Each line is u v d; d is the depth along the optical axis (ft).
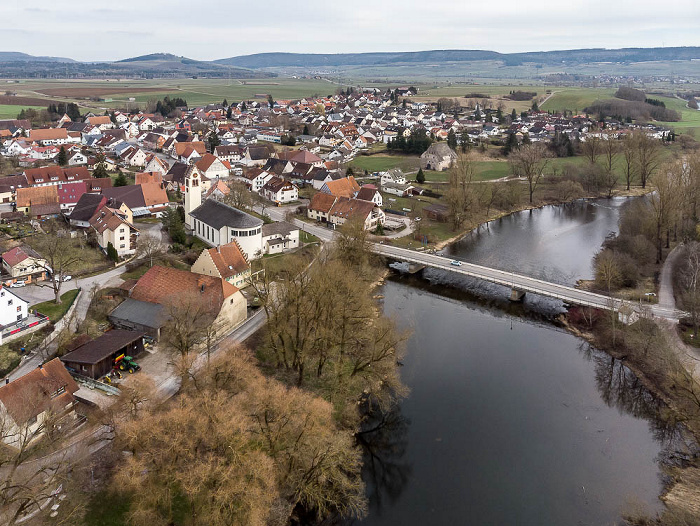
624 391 335.67
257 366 328.29
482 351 381.40
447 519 239.09
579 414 313.53
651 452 282.36
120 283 418.51
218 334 355.77
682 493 252.42
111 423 244.22
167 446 208.33
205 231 520.83
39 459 239.50
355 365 330.54
